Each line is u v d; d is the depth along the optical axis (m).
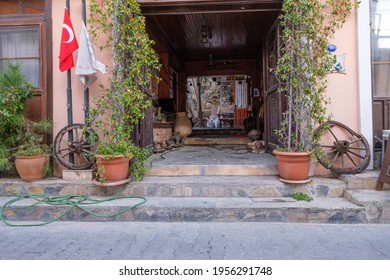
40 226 3.34
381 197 3.41
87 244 2.87
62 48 3.96
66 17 3.96
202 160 4.66
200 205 3.46
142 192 3.83
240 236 3.00
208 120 13.70
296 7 3.74
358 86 4.02
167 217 3.44
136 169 3.93
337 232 3.07
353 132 3.96
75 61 4.18
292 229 3.16
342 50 4.04
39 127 4.10
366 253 2.61
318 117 3.74
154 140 6.25
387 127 4.11
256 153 5.60
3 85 3.91
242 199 3.67
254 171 4.14
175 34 7.10
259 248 2.74
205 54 9.11
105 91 3.95
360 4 3.96
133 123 4.11
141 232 3.14
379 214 3.29
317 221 3.33
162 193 3.82
